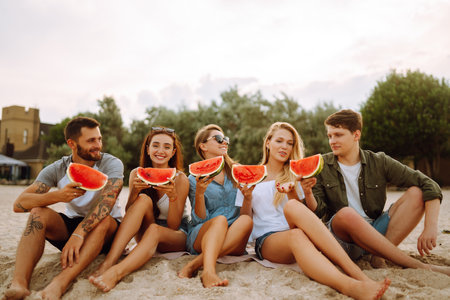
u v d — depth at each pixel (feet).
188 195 11.83
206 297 7.50
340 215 9.48
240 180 10.59
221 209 11.34
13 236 17.12
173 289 7.95
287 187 9.78
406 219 10.08
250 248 12.21
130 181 11.91
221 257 10.30
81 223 8.89
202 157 13.51
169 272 9.02
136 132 103.09
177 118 96.02
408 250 13.82
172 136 11.93
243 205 10.84
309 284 8.14
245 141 81.82
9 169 146.30
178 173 11.14
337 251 8.25
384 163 11.06
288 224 10.22
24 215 27.17
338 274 7.72
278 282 8.57
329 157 11.61
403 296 7.25
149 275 8.97
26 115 204.85
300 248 8.42
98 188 8.77
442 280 8.16
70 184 8.49
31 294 7.48
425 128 72.69
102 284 7.89
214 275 8.29
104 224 9.20
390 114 75.87
